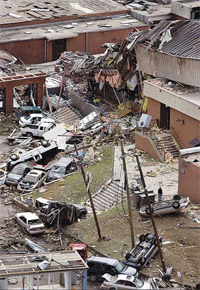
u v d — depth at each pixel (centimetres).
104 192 10000
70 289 7638
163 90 10950
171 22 11794
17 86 13075
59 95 12538
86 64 12556
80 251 8575
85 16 14575
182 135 10762
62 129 11562
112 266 8238
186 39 11481
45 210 9388
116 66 12112
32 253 8225
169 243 8781
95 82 12575
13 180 10288
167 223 9144
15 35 13850
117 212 9481
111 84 12219
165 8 14938
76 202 9850
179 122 10756
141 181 9156
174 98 10762
